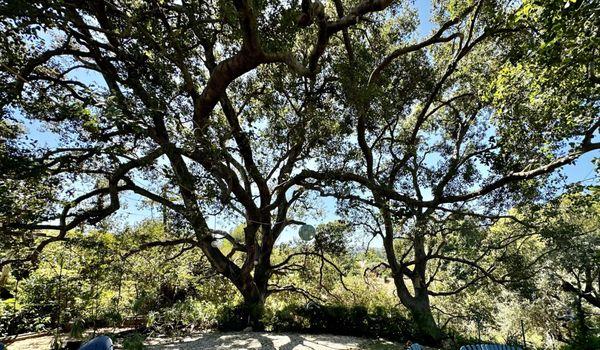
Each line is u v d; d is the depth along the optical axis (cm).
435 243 1372
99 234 1157
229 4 647
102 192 1082
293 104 1190
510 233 1291
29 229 834
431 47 1377
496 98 725
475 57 1293
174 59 735
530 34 752
